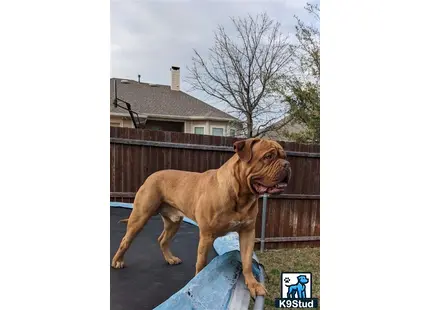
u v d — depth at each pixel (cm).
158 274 204
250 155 169
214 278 175
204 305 162
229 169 176
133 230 207
